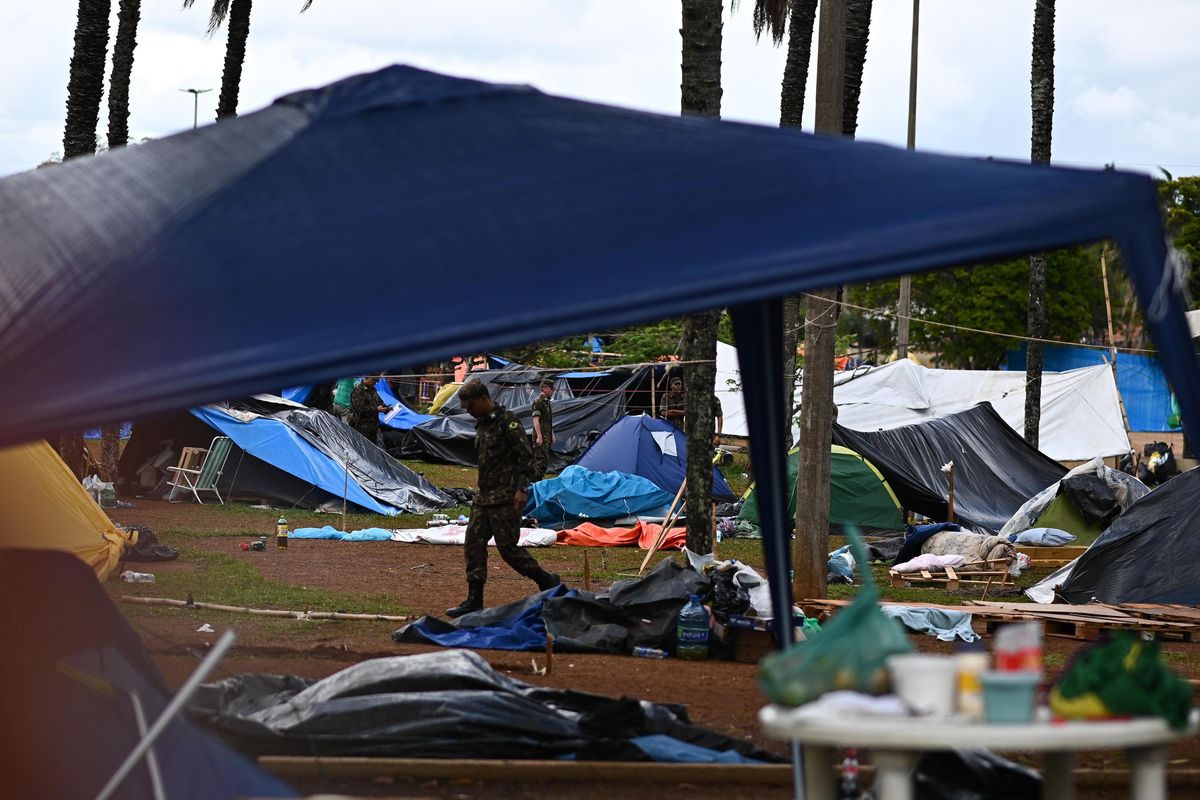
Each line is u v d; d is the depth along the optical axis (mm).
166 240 7539
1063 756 6508
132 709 8641
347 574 21438
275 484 32125
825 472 19203
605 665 14539
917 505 30484
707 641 15117
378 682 10516
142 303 6988
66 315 7008
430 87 9289
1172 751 11328
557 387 48656
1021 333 76938
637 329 56906
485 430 17125
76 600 9266
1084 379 44531
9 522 16969
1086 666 5934
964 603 20250
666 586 15648
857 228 6871
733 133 8578
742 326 9328
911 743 5566
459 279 6859
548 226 7223
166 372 6434
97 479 29750
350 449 33594
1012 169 7539
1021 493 31359
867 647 6055
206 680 11695
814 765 6488
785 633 9242
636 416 34438
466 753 9844
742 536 29328
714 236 6980
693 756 10031
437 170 7992
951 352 79812
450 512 32594
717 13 19281
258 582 19656
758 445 9352
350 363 6367
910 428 31953
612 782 9680
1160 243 6887
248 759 8844
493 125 8672
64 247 7898
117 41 33250
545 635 15500
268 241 7398
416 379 51031
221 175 8320
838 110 18859
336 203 7734
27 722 8344
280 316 6789
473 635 15469
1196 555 20484
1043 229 6746
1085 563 21203
